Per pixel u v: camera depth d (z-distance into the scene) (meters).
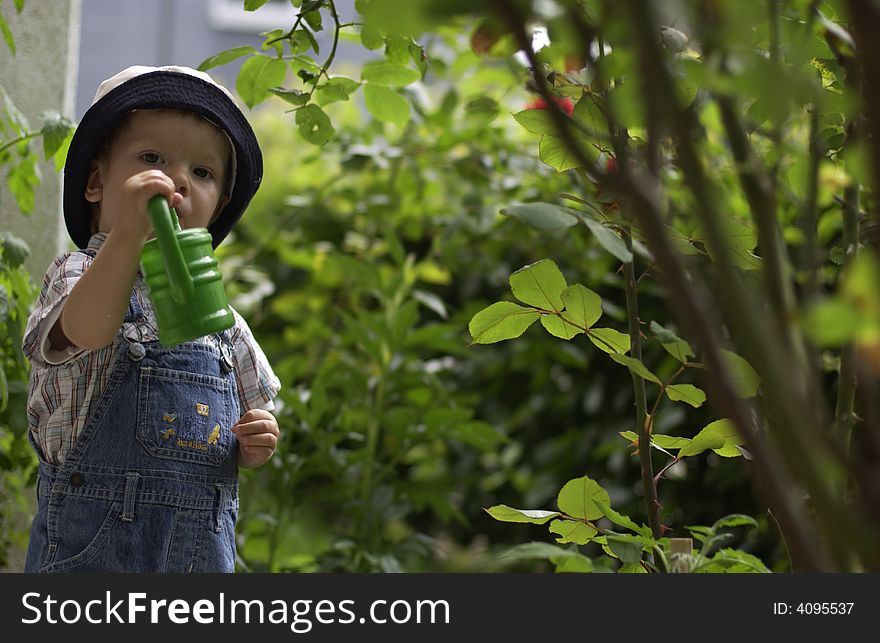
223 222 2.58
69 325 2.02
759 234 0.80
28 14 3.14
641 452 1.96
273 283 5.39
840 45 1.35
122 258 1.96
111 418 2.16
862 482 0.75
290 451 3.75
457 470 5.43
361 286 4.75
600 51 1.05
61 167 2.77
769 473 0.68
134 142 2.29
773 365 0.68
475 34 1.20
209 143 2.36
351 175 4.83
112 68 9.37
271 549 3.55
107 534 2.12
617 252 1.45
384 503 3.65
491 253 4.95
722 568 2.06
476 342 1.82
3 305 2.59
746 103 1.70
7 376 2.91
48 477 2.18
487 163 4.32
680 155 0.67
